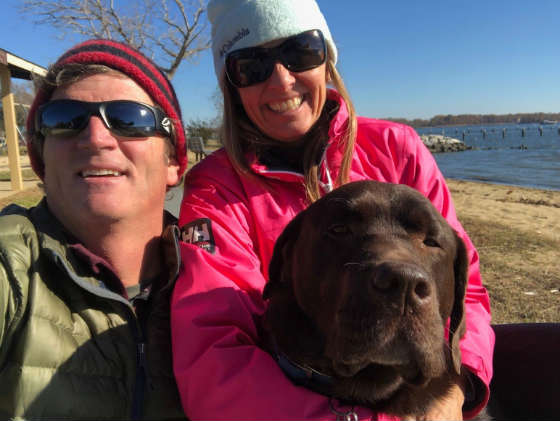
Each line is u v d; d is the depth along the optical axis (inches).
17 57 95.7
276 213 24.4
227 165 25.3
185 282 19.5
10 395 14.7
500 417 24.4
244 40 24.7
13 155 105.8
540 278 52.9
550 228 81.5
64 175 17.7
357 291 15.6
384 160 26.8
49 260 16.7
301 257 19.5
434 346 15.8
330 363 18.0
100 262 17.7
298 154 27.4
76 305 16.8
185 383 17.1
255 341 19.8
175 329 18.1
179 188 29.6
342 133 26.0
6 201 86.0
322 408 16.8
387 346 15.2
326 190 25.9
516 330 24.9
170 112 20.2
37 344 15.0
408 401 18.2
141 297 19.1
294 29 24.2
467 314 22.1
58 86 18.3
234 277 20.8
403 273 14.4
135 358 17.4
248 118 27.1
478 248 67.1
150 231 20.0
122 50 19.5
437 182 27.0
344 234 18.0
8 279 15.4
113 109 17.7
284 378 17.2
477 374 20.1
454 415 18.6
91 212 17.5
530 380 24.1
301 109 25.5
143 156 18.6
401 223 18.0
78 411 15.5
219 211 23.2
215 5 27.0
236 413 16.3
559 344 23.5
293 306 19.7
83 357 16.1
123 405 16.6
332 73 27.1
